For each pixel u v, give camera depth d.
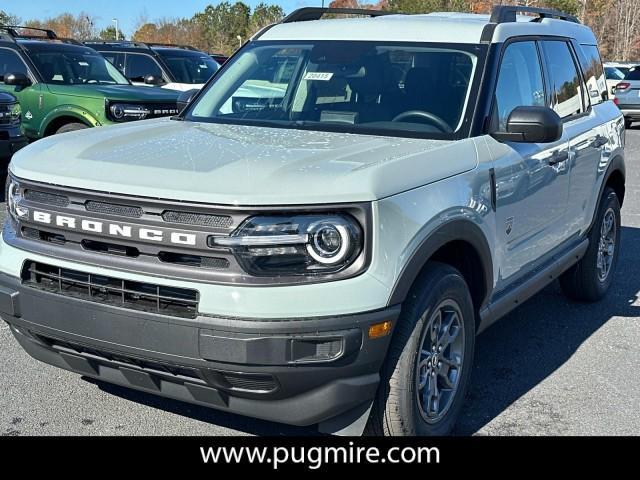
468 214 3.73
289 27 5.19
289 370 3.06
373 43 4.70
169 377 3.27
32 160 3.61
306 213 3.06
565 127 5.16
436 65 4.42
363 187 3.14
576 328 5.67
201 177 3.18
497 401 4.42
